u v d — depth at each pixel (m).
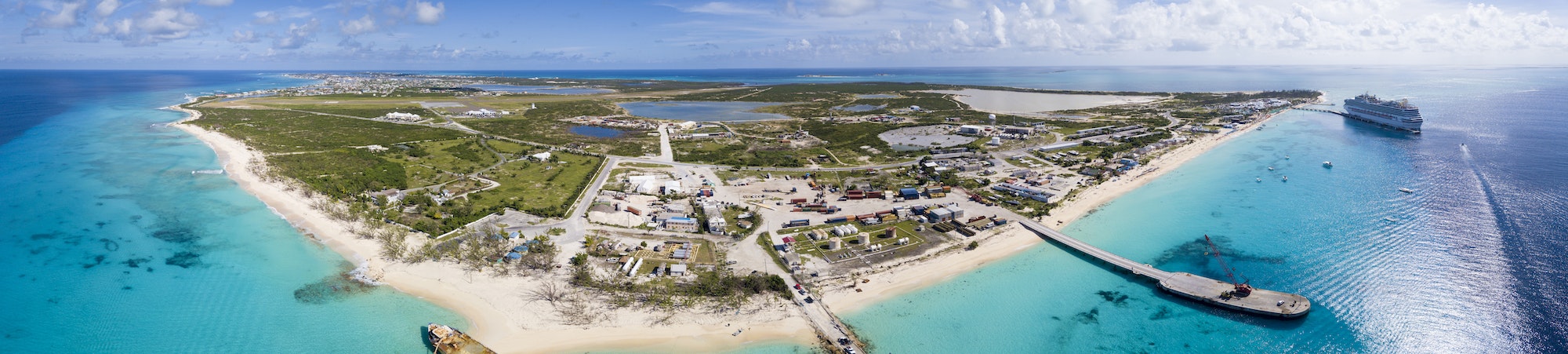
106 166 180.62
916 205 138.12
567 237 116.06
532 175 171.00
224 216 129.62
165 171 172.25
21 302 89.69
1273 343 79.31
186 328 83.94
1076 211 135.88
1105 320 86.94
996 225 124.81
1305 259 103.56
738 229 121.69
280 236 117.38
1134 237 118.38
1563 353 73.50
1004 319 87.62
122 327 83.94
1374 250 104.81
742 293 92.88
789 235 118.62
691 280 97.56
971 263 106.69
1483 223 114.56
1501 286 89.31
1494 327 79.19
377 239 114.62
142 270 101.69
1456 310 83.75
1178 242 115.06
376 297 92.81
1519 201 127.81
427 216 129.38
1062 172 176.75
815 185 160.88
